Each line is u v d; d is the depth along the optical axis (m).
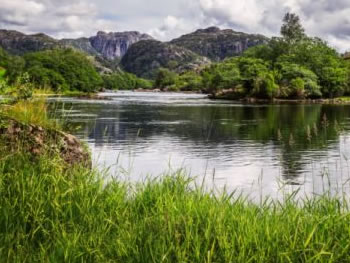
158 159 21.66
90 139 28.09
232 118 47.25
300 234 4.93
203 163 20.94
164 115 49.84
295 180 16.95
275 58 137.00
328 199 6.86
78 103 72.56
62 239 5.02
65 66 155.88
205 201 5.84
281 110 61.66
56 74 146.62
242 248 4.59
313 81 104.81
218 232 4.81
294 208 5.91
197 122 41.81
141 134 31.83
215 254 4.67
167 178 7.00
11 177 6.01
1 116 7.84
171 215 5.27
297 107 69.88
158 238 4.92
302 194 14.35
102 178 6.73
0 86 8.07
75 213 5.66
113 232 5.45
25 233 5.28
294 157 22.69
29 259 4.78
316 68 112.94
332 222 5.21
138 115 49.06
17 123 7.95
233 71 124.62
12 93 8.42
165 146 26.27
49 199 5.69
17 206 5.58
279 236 4.88
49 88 9.23
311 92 102.25
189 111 57.03
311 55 116.94
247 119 46.12
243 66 129.50
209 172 18.72
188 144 27.34
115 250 4.91
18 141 7.45
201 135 31.92
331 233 4.99
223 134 32.84
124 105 68.75
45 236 5.30
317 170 18.98
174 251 4.71
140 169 18.81
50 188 6.00
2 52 168.88
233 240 4.70
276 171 18.97
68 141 8.82
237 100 95.69
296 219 5.32
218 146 26.72
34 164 6.64
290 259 4.59
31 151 7.69
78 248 4.90
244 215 5.30
